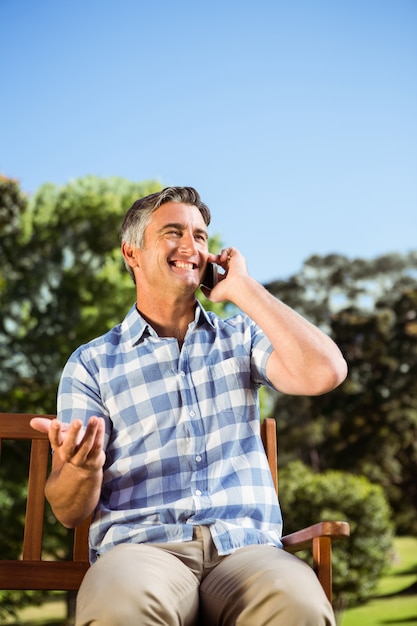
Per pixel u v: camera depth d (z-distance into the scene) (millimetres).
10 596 12102
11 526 12172
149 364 2068
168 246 2133
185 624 1771
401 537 18641
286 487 11359
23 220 15680
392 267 21609
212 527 1878
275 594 1664
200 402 2041
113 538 1898
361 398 19906
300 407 19922
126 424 2020
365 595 11188
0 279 14750
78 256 15344
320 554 1781
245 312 2078
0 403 14039
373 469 19406
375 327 20469
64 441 1697
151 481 1968
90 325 14125
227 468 1986
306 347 1976
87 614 1630
